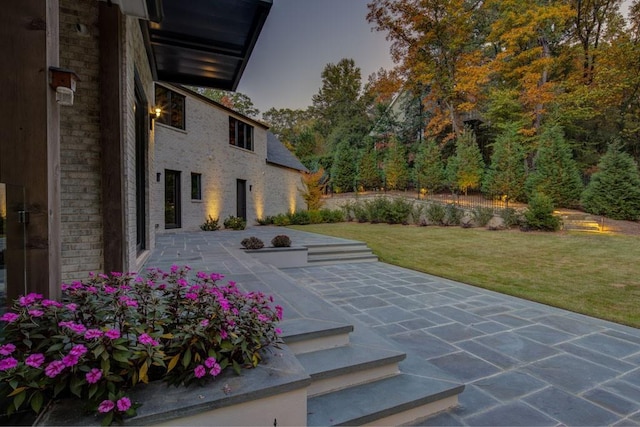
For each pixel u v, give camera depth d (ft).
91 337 5.02
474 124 75.41
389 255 31.07
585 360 10.68
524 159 59.67
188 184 39.93
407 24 68.33
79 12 12.50
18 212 6.29
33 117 6.35
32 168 6.36
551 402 8.34
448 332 12.93
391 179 75.87
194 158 40.83
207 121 43.19
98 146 12.92
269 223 58.54
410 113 85.81
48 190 6.47
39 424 4.58
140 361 5.41
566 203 49.21
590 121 61.05
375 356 8.70
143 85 17.79
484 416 7.78
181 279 7.42
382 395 7.78
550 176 50.16
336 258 28.99
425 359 10.50
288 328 9.04
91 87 12.78
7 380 4.69
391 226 52.95
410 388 8.13
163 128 35.63
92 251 12.89
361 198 73.97
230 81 22.63
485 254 30.81
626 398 8.53
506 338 12.41
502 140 57.21
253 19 15.16
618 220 43.55
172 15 14.78
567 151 51.06
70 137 12.55
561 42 64.95
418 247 34.71
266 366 6.39
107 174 12.71
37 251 6.39
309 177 75.10
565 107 58.13
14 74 6.28
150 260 18.78
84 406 4.93
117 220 12.84
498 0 64.23
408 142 85.71
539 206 40.57
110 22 12.63
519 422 7.54
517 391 8.85
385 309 15.74
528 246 33.06
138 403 5.02
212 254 21.36
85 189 12.77
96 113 12.86
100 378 4.92
